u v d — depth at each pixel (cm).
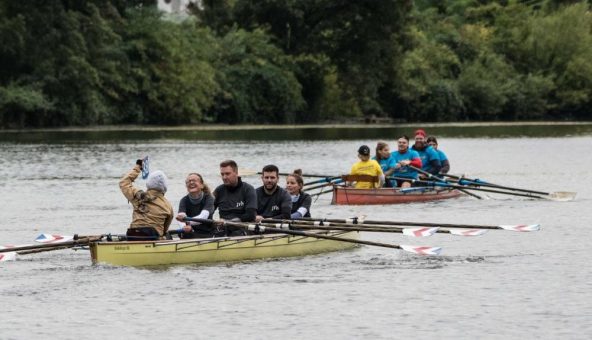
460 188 11912
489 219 10169
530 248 8106
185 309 5984
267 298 6262
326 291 6456
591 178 15250
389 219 10188
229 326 5622
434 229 7931
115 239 7338
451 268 7238
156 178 7325
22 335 5453
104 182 13850
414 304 6100
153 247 7181
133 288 6531
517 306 6038
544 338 5372
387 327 5594
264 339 5372
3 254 6938
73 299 6234
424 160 12575
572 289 6488
